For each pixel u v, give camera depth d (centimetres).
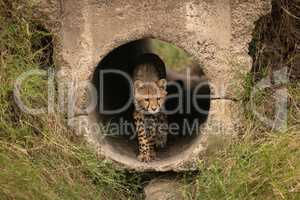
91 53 1475
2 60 1512
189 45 1456
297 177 1350
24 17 1498
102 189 1464
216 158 1458
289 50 1697
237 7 1455
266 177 1374
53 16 1470
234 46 1470
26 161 1393
